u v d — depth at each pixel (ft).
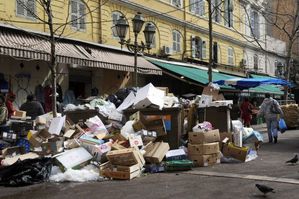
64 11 55.01
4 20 46.55
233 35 102.58
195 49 84.69
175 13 78.69
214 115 36.50
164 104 35.47
